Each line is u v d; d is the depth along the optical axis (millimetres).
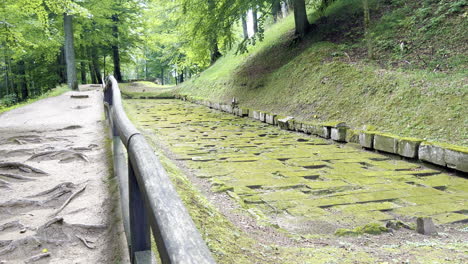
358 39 17734
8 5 15453
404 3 18266
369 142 10977
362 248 4371
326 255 3990
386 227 5227
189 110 21156
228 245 3951
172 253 875
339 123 12281
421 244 4523
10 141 6133
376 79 13711
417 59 13852
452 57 12930
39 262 2309
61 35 24672
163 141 12039
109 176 4145
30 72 30297
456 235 5074
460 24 14375
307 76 17047
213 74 27422
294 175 8266
